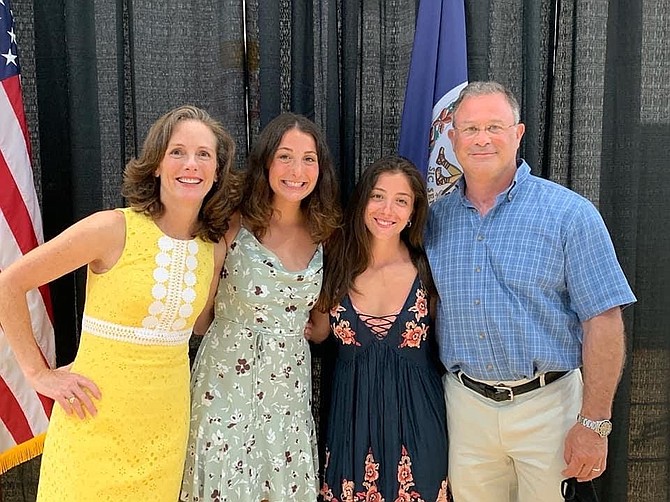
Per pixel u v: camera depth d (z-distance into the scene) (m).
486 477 1.77
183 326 1.54
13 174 1.83
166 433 1.54
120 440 1.49
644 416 2.24
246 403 1.67
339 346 1.82
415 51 2.00
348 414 1.77
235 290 1.68
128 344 1.48
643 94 2.16
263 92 2.01
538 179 1.72
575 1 2.11
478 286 1.67
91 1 1.96
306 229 1.79
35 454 1.88
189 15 2.04
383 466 1.76
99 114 2.01
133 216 1.52
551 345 1.64
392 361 1.77
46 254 1.43
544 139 2.19
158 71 2.04
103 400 1.48
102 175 2.03
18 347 1.45
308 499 1.73
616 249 2.16
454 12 1.97
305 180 1.68
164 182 1.51
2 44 1.82
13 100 1.84
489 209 1.71
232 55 2.04
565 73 2.15
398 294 1.77
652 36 2.15
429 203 2.00
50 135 2.04
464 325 1.69
